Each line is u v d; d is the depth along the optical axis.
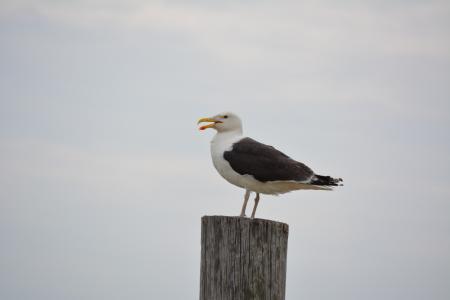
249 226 11.22
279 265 11.27
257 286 11.11
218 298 11.23
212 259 11.37
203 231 11.59
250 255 11.16
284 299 11.51
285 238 11.43
